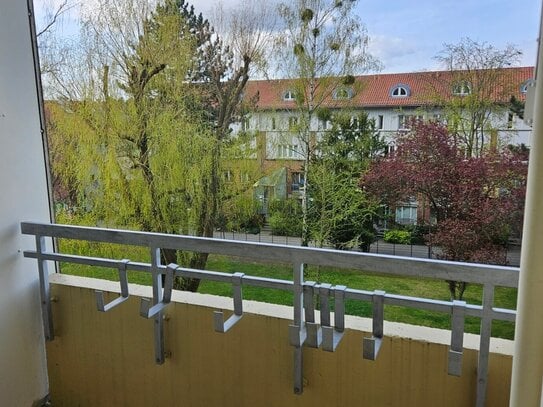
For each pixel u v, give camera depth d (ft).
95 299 5.14
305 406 4.37
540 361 3.06
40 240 5.11
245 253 4.18
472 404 3.78
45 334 5.41
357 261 3.81
